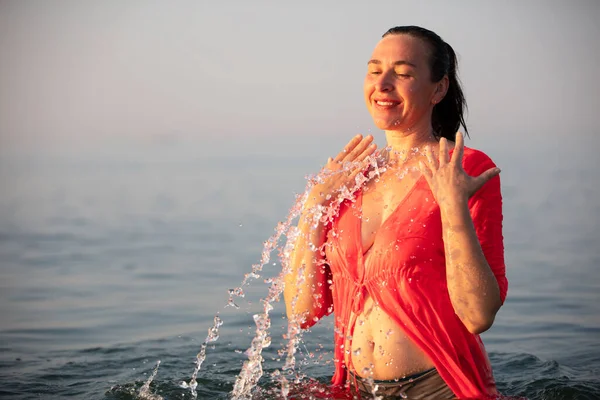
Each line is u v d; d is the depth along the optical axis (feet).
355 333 9.81
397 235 9.35
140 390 11.62
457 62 10.69
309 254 10.27
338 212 10.19
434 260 9.30
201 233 38.19
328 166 10.52
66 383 12.67
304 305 10.37
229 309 20.13
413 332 9.36
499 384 12.31
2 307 21.27
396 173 10.00
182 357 14.56
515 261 27.63
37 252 32.01
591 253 29.09
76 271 27.37
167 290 23.56
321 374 12.65
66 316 20.01
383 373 9.52
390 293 9.39
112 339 17.16
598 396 11.28
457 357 9.29
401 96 9.93
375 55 10.13
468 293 8.80
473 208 9.32
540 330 17.42
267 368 13.28
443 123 10.85
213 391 11.53
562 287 22.68
